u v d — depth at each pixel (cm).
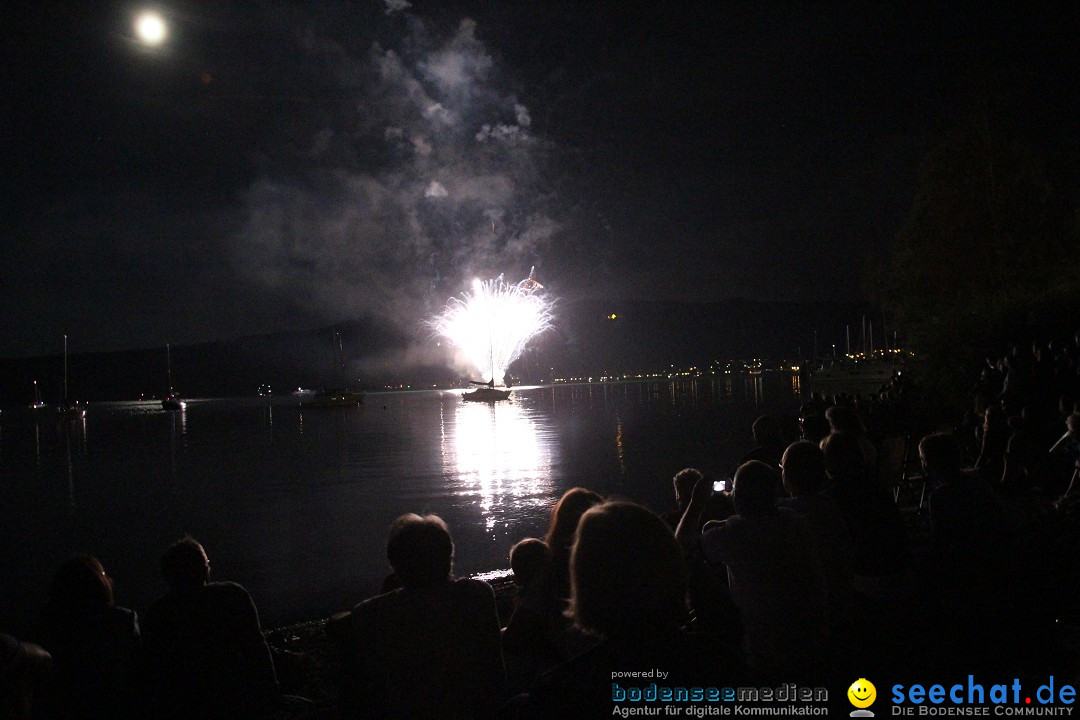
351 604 1038
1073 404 1089
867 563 523
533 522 1638
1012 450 858
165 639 413
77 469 3709
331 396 12706
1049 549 548
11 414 15475
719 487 613
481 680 351
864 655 448
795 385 12988
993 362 2088
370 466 3197
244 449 4531
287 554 1425
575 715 228
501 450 3659
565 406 8919
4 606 1183
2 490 2905
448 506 1953
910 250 3244
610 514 245
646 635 235
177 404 14100
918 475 1229
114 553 1580
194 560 431
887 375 8894
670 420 5372
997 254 3106
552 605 393
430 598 356
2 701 333
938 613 492
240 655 421
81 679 421
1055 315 2220
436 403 12306
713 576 438
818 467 493
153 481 3019
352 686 359
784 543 395
